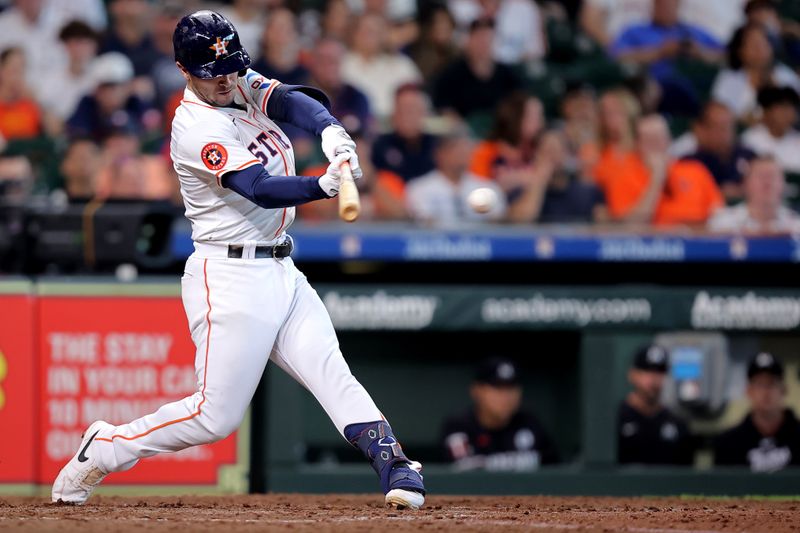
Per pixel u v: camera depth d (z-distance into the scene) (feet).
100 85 121.19
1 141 119.75
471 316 104.53
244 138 52.13
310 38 123.65
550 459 106.52
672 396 105.50
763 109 123.34
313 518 55.11
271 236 52.80
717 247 109.19
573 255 108.37
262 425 102.47
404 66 124.88
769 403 107.34
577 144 120.26
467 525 51.37
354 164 49.60
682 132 122.83
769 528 52.95
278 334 53.83
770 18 127.34
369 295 103.91
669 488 103.60
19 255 96.17
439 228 109.60
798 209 119.03
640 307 104.99
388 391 111.14
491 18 127.13
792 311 106.11
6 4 123.44
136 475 91.61
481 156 117.91
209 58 50.29
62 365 91.86
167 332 92.79
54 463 91.40
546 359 111.96
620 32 128.77
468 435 105.81
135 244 96.48
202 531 47.96
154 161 116.78
